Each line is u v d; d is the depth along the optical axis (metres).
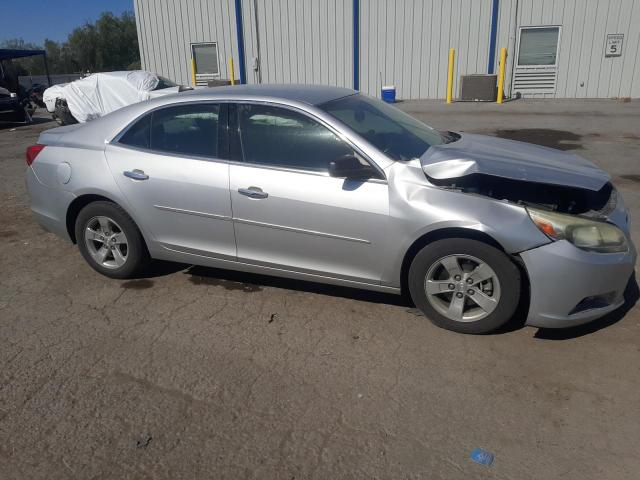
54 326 3.99
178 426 2.92
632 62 16.38
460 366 3.37
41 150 4.80
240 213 4.02
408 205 3.56
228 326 3.93
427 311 3.76
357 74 18.58
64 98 14.39
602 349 3.49
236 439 2.82
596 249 3.35
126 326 3.97
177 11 19.70
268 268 4.12
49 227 4.89
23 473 2.63
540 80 17.23
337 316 4.02
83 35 64.00
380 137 3.96
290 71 19.23
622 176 7.82
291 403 3.08
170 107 4.31
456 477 2.54
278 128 3.96
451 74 16.91
